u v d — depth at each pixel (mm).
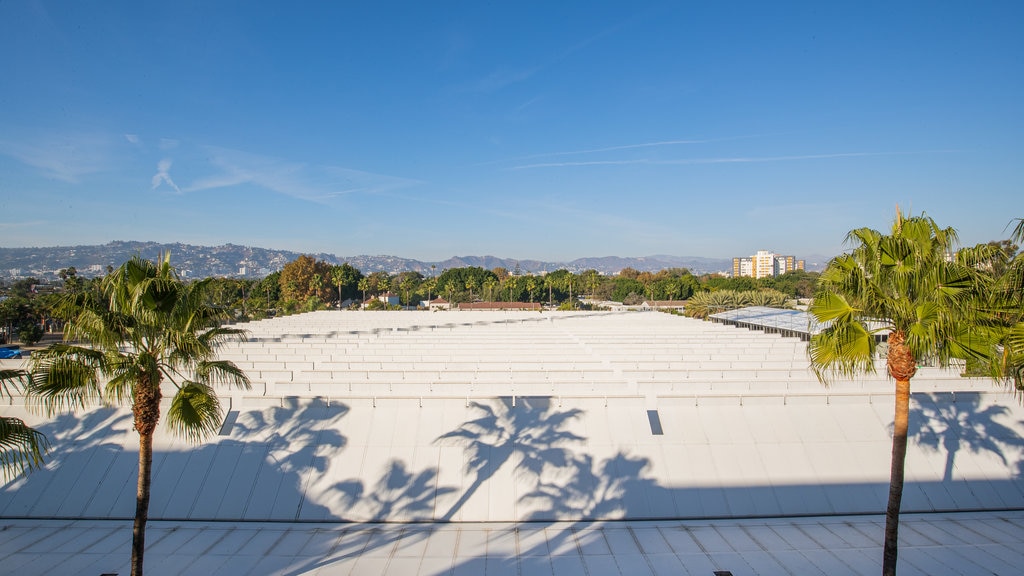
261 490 15211
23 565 11812
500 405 17547
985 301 10164
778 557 12367
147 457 10719
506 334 36969
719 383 20891
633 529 14039
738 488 15594
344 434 16594
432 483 15461
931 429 17328
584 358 26797
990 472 16266
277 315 78875
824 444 16719
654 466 16031
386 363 25297
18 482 15117
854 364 10945
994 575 11539
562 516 14891
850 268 11000
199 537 13406
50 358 10141
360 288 117875
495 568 11844
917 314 10203
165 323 10977
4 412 17047
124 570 11648
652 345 30359
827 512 15211
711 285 119750
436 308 112812
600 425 17031
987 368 10742
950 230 10328
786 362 25391
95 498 14922
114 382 10227
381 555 12453
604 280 145750
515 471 15805
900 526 14195
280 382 21203
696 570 11758
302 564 11969
